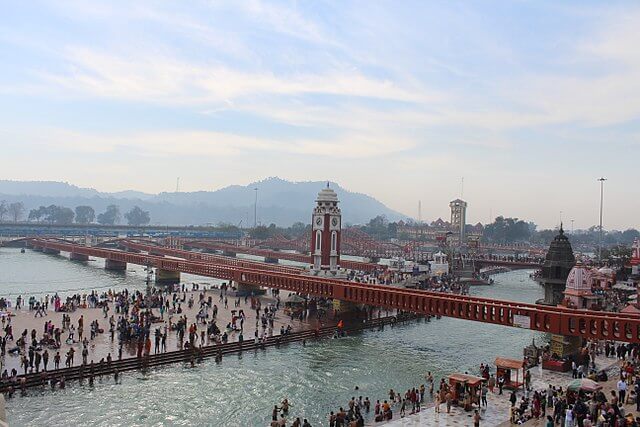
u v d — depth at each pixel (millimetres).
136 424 49781
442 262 181625
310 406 56156
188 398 56938
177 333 79688
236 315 95688
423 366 71688
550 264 119312
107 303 97062
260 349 77688
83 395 56000
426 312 83500
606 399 49844
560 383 61250
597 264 188750
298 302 103875
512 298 143375
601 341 79625
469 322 105938
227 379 63656
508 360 60812
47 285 139250
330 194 115750
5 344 66438
